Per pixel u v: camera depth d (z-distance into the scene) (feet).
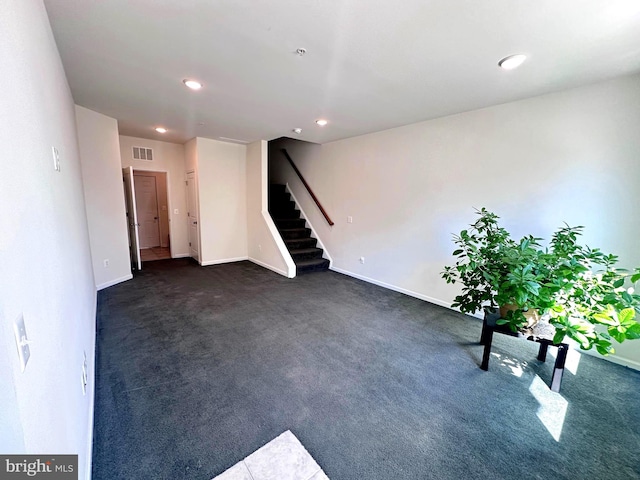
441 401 6.21
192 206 18.56
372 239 14.74
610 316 5.74
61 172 5.35
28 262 2.48
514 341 8.95
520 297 6.21
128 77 8.02
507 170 9.70
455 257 11.33
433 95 9.00
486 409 5.99
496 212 10.06
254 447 4.93
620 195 7.66
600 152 7.88
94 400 5.92
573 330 5.90
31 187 2.83
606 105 7.71
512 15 5.10
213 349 8.09
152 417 5.53
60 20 5.41
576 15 5.04
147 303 11.39
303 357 7.82
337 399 6.20
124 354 7.72
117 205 13.52
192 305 11.31
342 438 5.18
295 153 19.94
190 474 4.41
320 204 17.90
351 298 12.64
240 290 13.32
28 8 3.46
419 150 12.26
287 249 16.97
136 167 17.24
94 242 12.39
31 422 2.13
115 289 12.96
